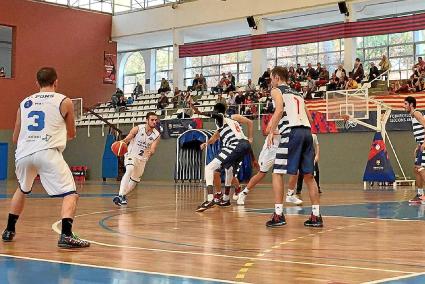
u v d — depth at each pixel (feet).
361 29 71.61
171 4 87.51
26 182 16.60
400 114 58.80
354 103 56.59
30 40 84.02
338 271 12.23
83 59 89.86
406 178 57.93
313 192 20.75
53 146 16.07
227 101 71.77
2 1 81.30
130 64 103.45
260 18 79.20
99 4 92.58
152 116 31.48
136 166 31.78
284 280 11.27
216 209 28.45
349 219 23.20
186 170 69.31
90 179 81.46
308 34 75.46
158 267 12.67
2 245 16.08
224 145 29.53
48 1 86.07
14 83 82.23
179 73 87.56
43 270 12.30
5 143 81.20
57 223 21.88
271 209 28.19
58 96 16.39
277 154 20.84
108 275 11.75
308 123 20.92
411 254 14.53
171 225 21.29
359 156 61.36
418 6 73.77
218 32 88.94
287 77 21.43
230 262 13.34
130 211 27.63
